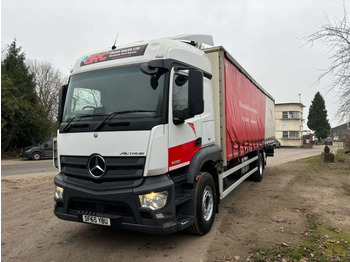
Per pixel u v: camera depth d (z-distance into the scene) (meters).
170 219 3.65
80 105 4.22
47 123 26.80
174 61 4.03
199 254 3.96
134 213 3.54
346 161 15.16
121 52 4.22
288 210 6.08
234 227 5.04
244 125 7.10
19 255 4.03
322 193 7.79
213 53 5.43
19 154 24.50
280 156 23.48
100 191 3.69
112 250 4.14
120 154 3.65
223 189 5.82
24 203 7.11
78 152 3.96
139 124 3.62
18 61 28.88
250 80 7.96
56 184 4.21
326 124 61.47
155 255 3.96
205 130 4.88
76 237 4.68
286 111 49.12
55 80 36.06
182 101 4.12
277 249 4.03
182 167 4.16
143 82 3.88
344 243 4.29
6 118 23.42
